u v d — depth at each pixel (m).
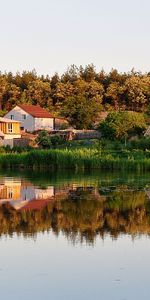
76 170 68.62
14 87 178.50
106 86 186.00
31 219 30.03
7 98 179.25
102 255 21.95
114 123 96.25
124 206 35.22
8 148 85.06
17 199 38.69
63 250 22.80
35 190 44.81
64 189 45.50
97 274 19.41
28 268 20.25
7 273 19.59
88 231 26.69
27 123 128.75
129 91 163.25
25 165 71.44
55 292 17.56
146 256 21.73
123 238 24.97
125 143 88.00
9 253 22.36
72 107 128.12
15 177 58.41
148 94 162.12
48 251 22.66
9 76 198.50
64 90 167.00
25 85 189.62
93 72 193.12
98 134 109.31
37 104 170.50
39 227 27.64
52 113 148.38
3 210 33.41
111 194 41.72
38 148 88.75
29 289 17.89
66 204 36.12
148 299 16.86
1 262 21.02
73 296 17.20
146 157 73.19
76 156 69.69
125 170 68.06
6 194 41.81
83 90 165.88
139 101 160.88
